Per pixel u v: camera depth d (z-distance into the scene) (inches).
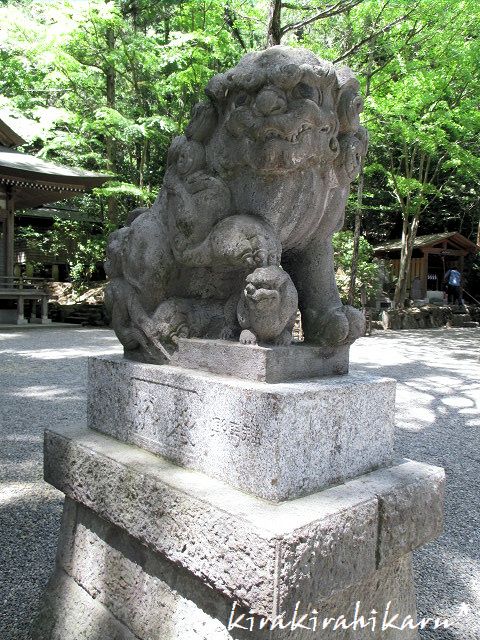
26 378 271.7
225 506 53.9
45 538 108.7
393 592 68.4
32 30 433.4
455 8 393.7
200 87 456.1
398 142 584.1
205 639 57.7
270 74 61.1
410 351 415.2
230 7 410.6
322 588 52.4
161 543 60.5
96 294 643.5
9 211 604.4
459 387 279.6
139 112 567.8
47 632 78.4
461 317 672.4
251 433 57.1
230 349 65.2
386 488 61.1
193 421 64.7
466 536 116.8
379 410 67.9
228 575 51.9
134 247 78.8
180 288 78.3
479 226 776.9
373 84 438.9
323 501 56.1
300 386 60.4
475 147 587.2
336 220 72.8
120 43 530.9
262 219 66.7
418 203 623.2
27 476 140.4
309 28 417.1
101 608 73.3
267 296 61.1
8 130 599.2
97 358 83.4
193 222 68.7
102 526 74.7
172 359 73.9
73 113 525.0
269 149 61.6
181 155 70.9
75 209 783.1
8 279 585.9
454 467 159.5
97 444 76.0
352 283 411.2
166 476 62.7
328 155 65.7
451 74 449.1
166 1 544.1
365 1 364.2
